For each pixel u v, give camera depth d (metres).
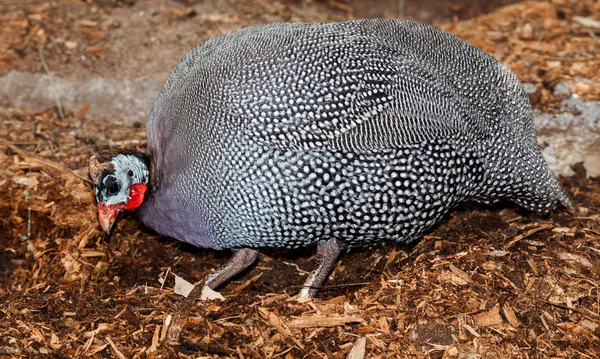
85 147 1.61
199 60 1.41
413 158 1.35
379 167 1.34
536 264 1.40
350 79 1.34
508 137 1.40
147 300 1.41
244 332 1.35
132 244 1.50
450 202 1.39
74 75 1.70
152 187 1.40
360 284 1.43
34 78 1.70
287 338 1.34
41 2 1.83
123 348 1.33
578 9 1.80
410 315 1.35
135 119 1.68
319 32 1.38
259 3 1.86
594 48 1.69
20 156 1.58
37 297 1.40
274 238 1.38
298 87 1.34
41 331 1.35
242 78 1.35
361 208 1.35
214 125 1.35
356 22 1.40
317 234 1.37
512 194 1.43
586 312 1.36
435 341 1.32
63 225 1.50
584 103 1.58
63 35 1.76
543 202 1.45
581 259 1.41
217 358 1.32
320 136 1.33
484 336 1.33
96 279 1.46
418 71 1.36
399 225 1.37
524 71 1.65
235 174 1.34
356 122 1.34
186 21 1.80
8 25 1.78
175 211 1.39
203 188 1.36
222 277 1.42
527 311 1.35
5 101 1.69
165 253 1.50
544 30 1.75
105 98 1.68
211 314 1.37
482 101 1.39
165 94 1.42
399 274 1.41
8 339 1.34
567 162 1.58
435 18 1.86
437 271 1.40
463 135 1.37
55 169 1.57
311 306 1.37
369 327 1.34
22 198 1.52
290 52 1.36
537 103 1.60
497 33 1.75
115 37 1.76
